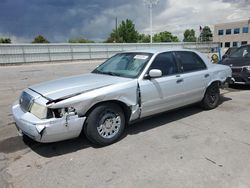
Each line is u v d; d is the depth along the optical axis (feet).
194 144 13.15
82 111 11.93
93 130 12.46
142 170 10.68
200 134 14.53
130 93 13.56
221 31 231.30
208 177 10.01
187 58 17.52
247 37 210.79
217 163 11.10
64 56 106.11
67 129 11.64
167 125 16.12
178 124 16.28
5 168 11.12
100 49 114.93
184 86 16.60
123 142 13.55
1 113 19.86
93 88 12.61
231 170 10.49
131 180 9.95
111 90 12.78
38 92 12.63
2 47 90.63
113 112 13.21
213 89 19.29
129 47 122.93
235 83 27.86
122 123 13.70
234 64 27.73
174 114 18.42
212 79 18.84
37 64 95.09
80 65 85.56
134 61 15.56
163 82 15.20
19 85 36.32
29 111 12.23
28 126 11.46
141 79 14.25
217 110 19.38
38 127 11.12
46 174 10.55
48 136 11.29
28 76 49.80
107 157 11.91
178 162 11.27
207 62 19.01
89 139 12.75
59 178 10.23
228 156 11.75
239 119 17.13
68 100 11.53
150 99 14.65
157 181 9.82
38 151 12.73
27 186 9.72
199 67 18.17
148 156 11.91
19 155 12.37
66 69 67.05
